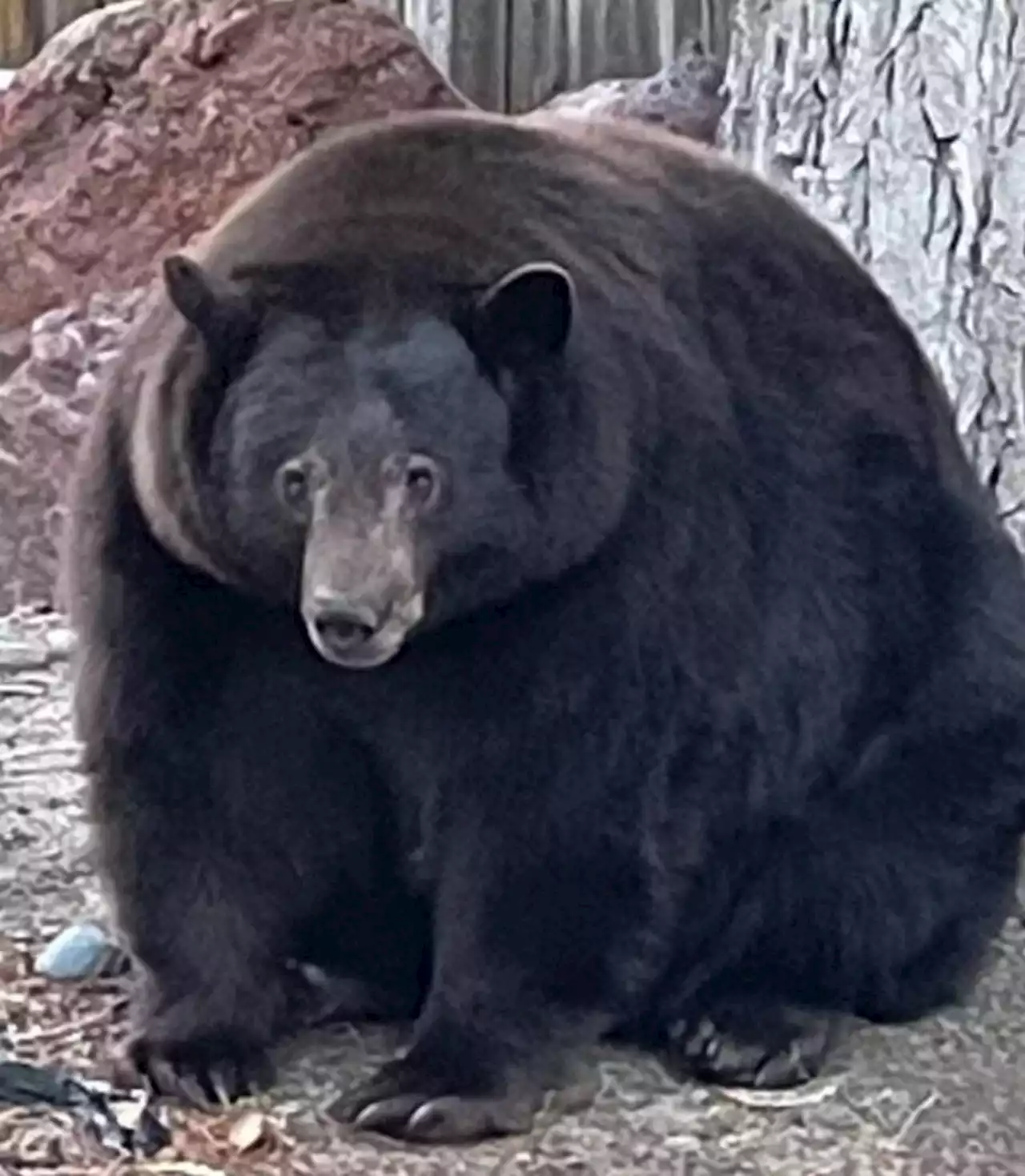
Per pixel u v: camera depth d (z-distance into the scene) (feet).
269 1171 25.88
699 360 26.53
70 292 49.47
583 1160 26.40
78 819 35.22
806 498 27.43
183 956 27.48
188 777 26.61
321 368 24.34
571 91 60.54
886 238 39.09
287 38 49.37
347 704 26.27
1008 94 36.96
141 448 25.44
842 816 29.14
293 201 25.80
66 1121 26.55
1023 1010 30.68
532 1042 27.14
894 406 28.68
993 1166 26.76
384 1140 26.58
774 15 41.24
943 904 29.86
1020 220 37.04
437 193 25.67
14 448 47.01
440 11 60.23
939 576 29.09
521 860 26.32
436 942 27.32
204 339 24.79
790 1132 27.27
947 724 29.45
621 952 26.96
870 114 39.14
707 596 26.18
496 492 24.47
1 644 43.42
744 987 29.60
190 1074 27.30
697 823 27.02
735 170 28.76
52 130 50.01
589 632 25.44
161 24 50.01
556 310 24.25
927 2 37.86
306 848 27.66
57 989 29.73
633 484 25.35
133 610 26.11
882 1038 29.81
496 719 25.76
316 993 29.35
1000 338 37.45
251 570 25.11
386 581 23.77
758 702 27.14
